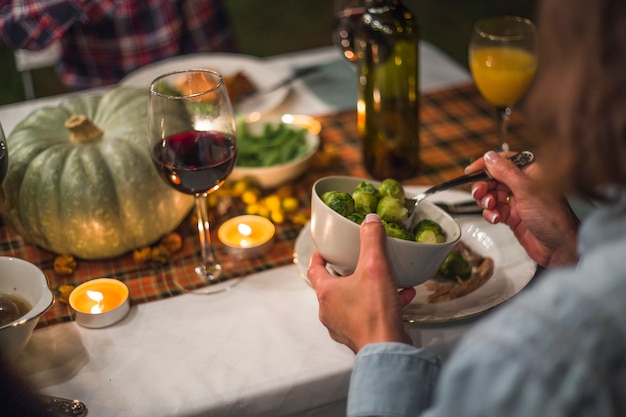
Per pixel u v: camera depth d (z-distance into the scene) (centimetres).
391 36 123
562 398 49
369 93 129
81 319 99
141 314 103
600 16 50
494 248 110
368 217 89
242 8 472
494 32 137
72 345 97
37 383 90
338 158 142
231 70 174
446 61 181
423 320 94
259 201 127
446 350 96
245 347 95
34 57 207
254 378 90
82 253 114
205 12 218
